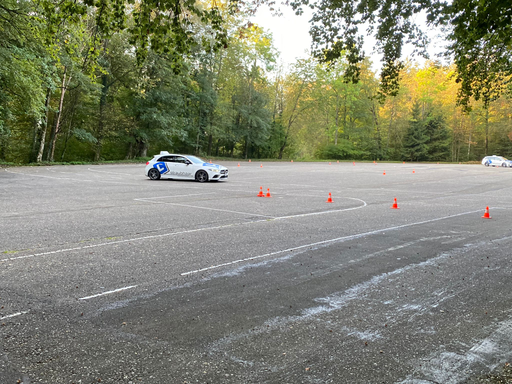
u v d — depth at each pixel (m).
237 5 6.85
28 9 21.05
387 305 4.27
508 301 4.43
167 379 2.75
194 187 17.36
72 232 7.52
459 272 5.52
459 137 66.50
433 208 12.52
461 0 4.98
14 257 5.75
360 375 2.86
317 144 69.94
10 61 22.25
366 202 13.70
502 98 55.56
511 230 8.85
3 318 3.69
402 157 65.69
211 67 46.03
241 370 2.89
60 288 4.54
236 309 4.07
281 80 60.50
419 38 7.93
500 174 31.25
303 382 2.76
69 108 34.03
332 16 7.85
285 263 5.83
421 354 3.20
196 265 5.62
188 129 46.38
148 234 7.57
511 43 5.18
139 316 3.83
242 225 8.77
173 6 5.83
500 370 2.97
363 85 60.41
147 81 35.41
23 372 2.79
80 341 3.29
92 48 6.34
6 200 11.49
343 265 5.79
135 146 43.50
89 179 19.56
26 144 36.50
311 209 11.60
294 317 3.90
